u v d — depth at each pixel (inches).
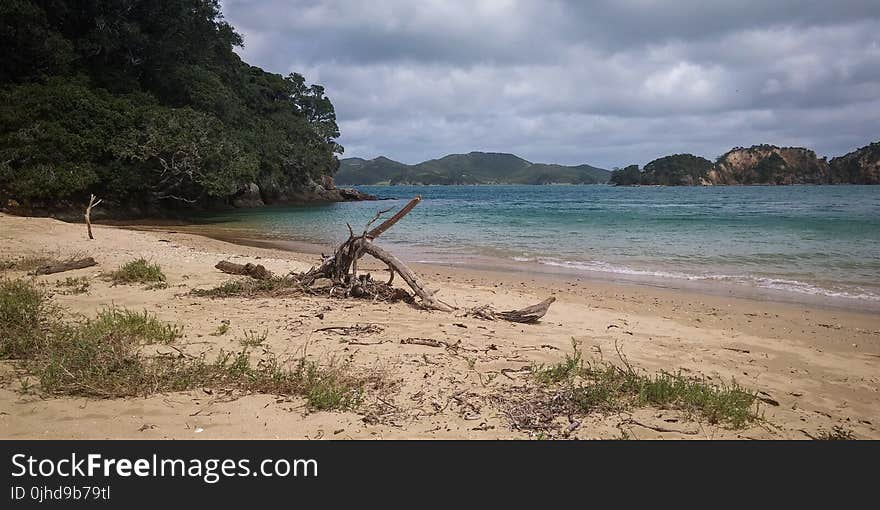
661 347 288.5
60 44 1300.4
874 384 239.1
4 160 1095.6
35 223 735.1
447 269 590.6
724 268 585.3
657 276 541.0
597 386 201.2
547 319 348.2
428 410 180.2
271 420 165.9
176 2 1561.3
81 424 156.6
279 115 2343.8
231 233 1043.9
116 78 1450.5
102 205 1290.6
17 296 278.8
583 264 621.0
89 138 1217.4
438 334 280.1
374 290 369.4
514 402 189.6
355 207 2060.8
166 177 1390.3
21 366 199.2
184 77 1630.2
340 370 209.6
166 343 237.0
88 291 352.2
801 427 186.2
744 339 313.7
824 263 607.2
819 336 324.5
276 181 2108.8
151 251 589.9
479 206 2165.4
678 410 191.2
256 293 363.3
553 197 3553.2
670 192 4712.1
